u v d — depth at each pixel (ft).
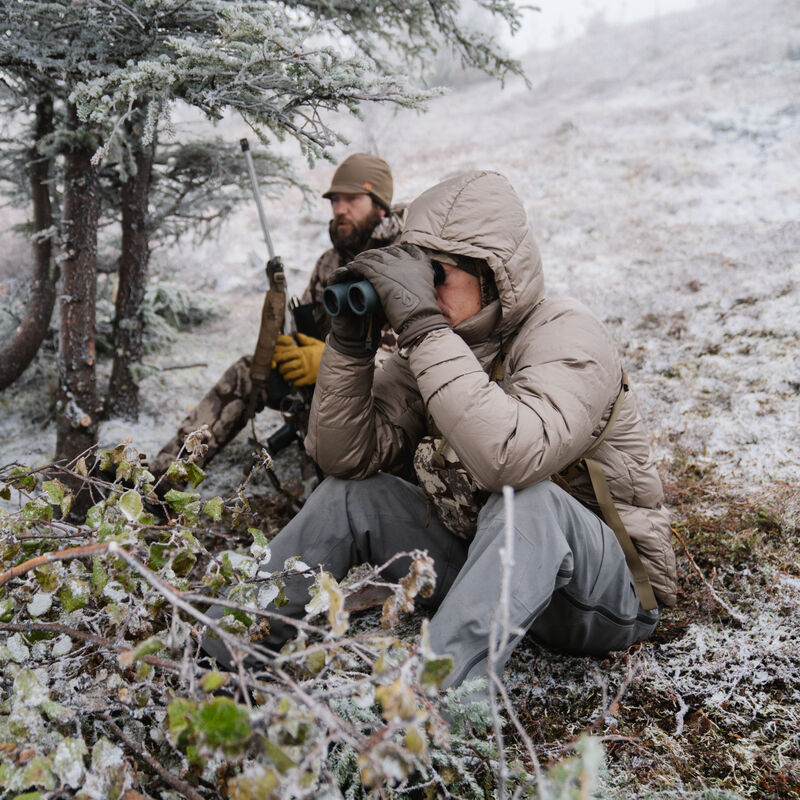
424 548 6.09
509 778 4.22
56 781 3.55
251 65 6.08
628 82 50.70
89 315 10.03
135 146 10.63
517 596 4.68
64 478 8.95
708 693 5.70
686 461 9.32
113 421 12.68
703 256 18.75
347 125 41.34
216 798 3.92
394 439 6.24
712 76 45.37
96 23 6.72
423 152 41.65
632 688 5.83
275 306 8.86
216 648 4.97
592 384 5.26
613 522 5.65
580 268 19.86
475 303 5.63
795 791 4.73
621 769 4.95
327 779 3.59
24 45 6.86
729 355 12.75
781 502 7.92
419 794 4.28
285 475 10.81
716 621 6.57
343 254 10.15
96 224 10.02
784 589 6.64
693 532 7.77
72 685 4.12
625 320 15.25
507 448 4.90
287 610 5.56
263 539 4.60
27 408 13.15
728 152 30.66
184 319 19.66
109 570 3.98
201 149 12.17
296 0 9.12
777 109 34.53
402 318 5.18
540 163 35.01
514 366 5.61
